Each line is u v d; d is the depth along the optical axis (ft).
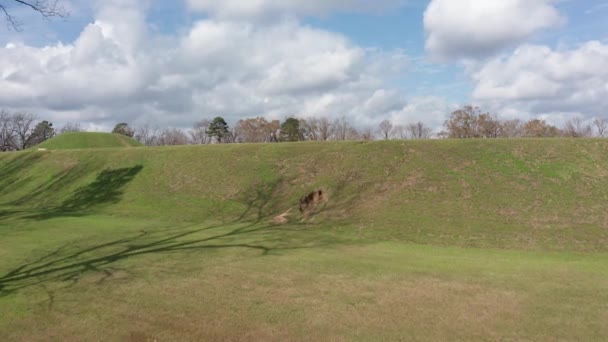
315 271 37.35
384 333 23.67
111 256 44.47
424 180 77.97
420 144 93.76
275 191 86.33
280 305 28.32
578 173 72.18
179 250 47.85
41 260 43.01
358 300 29.22
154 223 73.31
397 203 71.67
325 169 90.07
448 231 59.06
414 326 24.61
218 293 30.99
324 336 23.39
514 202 66.08
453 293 30.63
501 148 85.66
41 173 119.75
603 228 55.21
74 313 27.20
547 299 29.17
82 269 38.73
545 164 76.79
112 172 110.73
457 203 68.54
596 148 79.66
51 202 100.01
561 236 53.98
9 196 108.88
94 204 94.27
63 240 54.85
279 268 38.47
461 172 78.64
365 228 63.21
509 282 33.55
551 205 63.62
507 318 25.68
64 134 190.80
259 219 75.10
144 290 31.89
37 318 26.43
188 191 93.91
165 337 23.57
